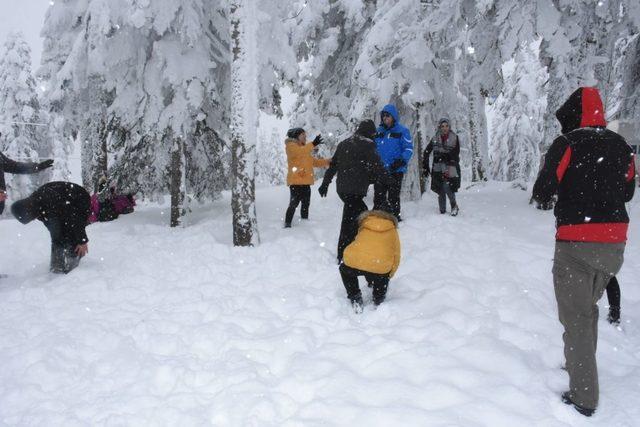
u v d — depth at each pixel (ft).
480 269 18.92
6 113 86.53
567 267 10.31
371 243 15.02
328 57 46.57
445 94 37.06
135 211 37.88
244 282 18.86
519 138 87.76
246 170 23.12
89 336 14.11
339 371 11.35
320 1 42.65
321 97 47.67
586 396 9.78
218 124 34.17
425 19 31.07
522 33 27.45
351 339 13.24
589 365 9.89
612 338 13.55
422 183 37.24
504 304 15.47
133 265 21.25
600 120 10.77
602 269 10.07
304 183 27.20
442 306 15.01
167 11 27.76
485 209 29.71
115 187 35.12
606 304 15.94
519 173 88.84
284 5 30.55
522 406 9.99
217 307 15.94
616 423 9.55
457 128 47.14
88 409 10.51
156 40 30.58
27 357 12.78
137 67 30.04
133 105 30.40
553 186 10.48
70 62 42.88
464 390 10.52
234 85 23.04
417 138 35.68
